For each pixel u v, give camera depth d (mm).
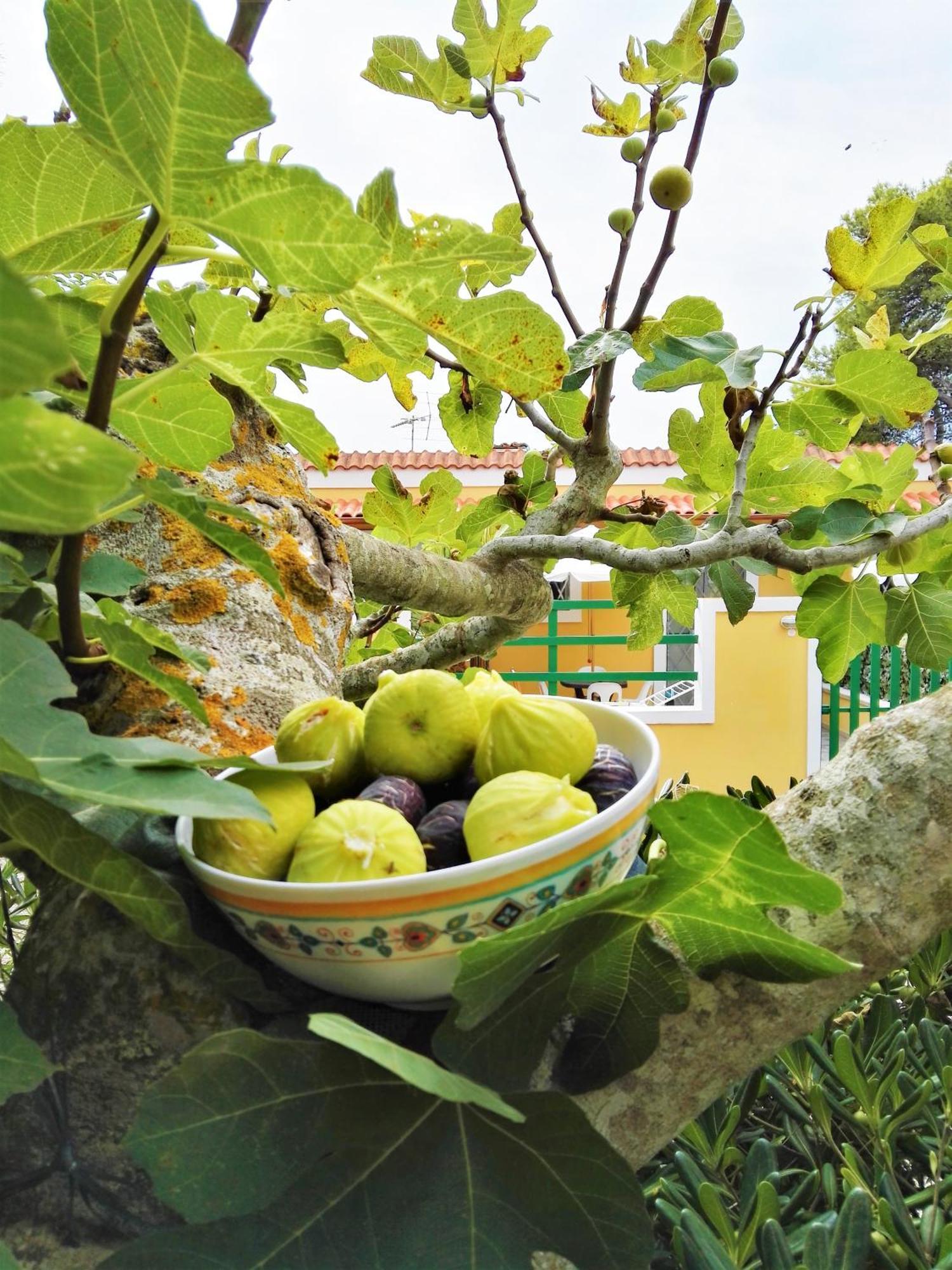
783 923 720
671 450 1966
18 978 697
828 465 1836
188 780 488
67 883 737
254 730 993
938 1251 794
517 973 546
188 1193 515
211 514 1228
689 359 1427
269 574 681
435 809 641
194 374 721
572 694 8719
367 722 705
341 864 566
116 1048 646
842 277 1425
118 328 520
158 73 435
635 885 535
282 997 650
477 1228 544
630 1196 552
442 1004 625
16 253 740
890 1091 948
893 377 1544
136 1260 506
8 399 279
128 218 710
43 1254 615
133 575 827
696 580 2051
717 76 1246
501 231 1756
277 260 522
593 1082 667
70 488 311
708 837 541
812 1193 868
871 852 734
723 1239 770
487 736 662
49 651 543
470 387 1843
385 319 702
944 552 1829
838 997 714
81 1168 634
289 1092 549
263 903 550
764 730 8195
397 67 1470
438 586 1906
